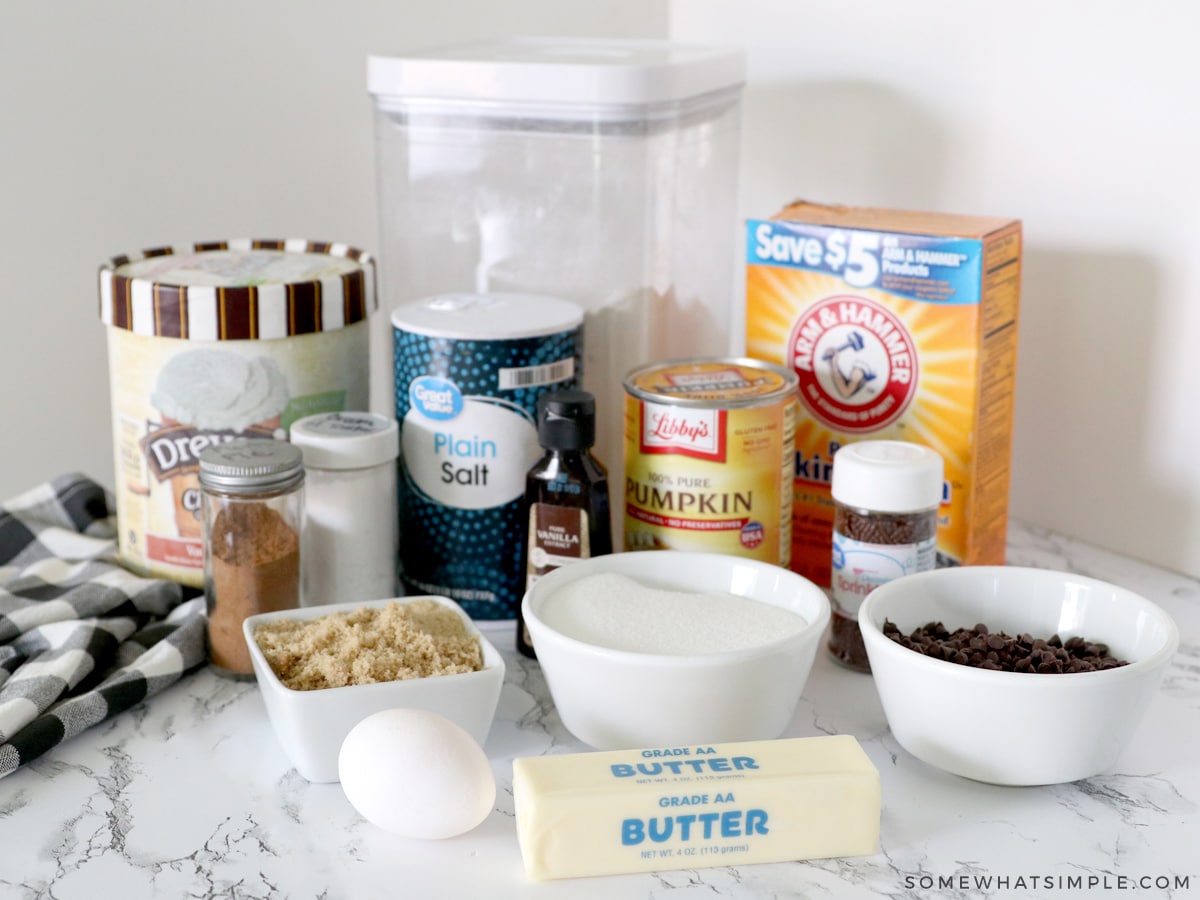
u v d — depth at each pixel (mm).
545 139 833
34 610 765
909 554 723
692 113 861
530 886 559
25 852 582
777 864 576
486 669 649
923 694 610
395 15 1071
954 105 925
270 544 739
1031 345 921
